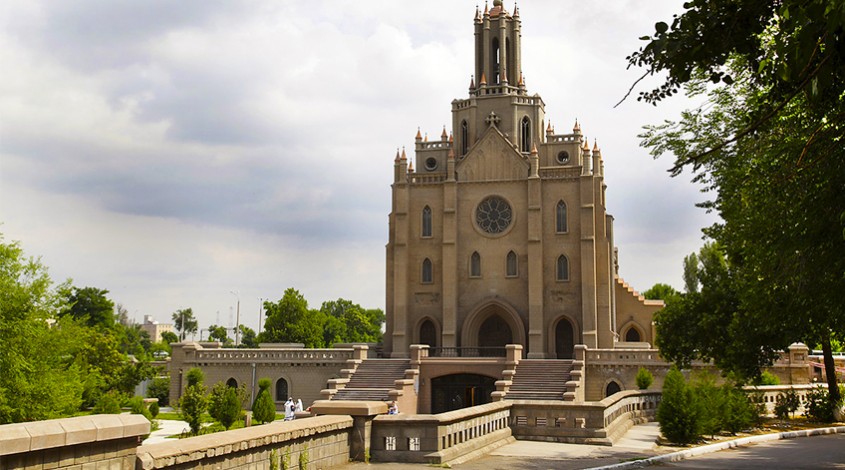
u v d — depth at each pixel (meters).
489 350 78.94
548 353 76.00
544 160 80.56
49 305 45.34
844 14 9.69
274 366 73.88
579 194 77.31
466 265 79.00
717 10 12.23
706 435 32.97
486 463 23.61
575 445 28.95
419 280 80.00
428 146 83.44
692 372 45.47
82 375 57.25
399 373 67.81
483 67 85.69
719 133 30.17
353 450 21.94
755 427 37.94
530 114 83.25
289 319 103.06
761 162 24.05
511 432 30.14
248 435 16.66
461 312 78.56
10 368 41.78
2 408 40.97
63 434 11.62
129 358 93.75
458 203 80.06
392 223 81.94
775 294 25.59
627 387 65.31
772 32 18.73
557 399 60.06
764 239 23.77
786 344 38.06
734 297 42.50
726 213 31.59
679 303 46.12
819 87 11.48
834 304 20.95
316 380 72.75
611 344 74.75
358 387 66.56
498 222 79.12
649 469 23.80
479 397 67.38
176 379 75.75
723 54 12.82
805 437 35.28
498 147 79.88
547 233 77.69
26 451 11.06
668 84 12.96
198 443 14.99
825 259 19.31
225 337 195.00
